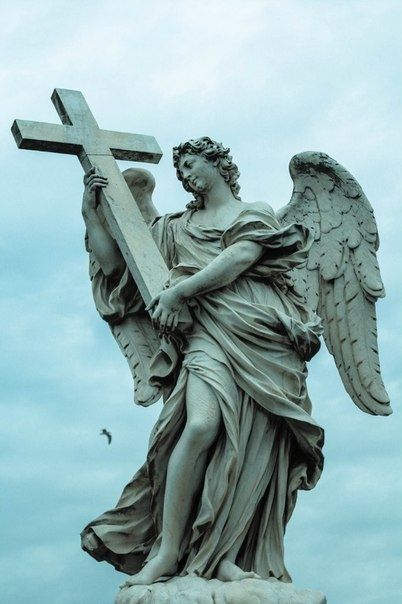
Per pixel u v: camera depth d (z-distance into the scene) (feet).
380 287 27.25
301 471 23.04
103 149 25.90
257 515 22.86
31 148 25.64
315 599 21.77
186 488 22.33
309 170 28.04
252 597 21.16
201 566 22.00
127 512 23.82
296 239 23.57
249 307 23.15
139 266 24.29
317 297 27.37
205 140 24.95
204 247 24.30
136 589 21.59
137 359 25.26
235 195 25.13
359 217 27.84
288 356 23.12
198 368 22.68
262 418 22.82
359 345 26.94
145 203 26.61
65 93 26.58
